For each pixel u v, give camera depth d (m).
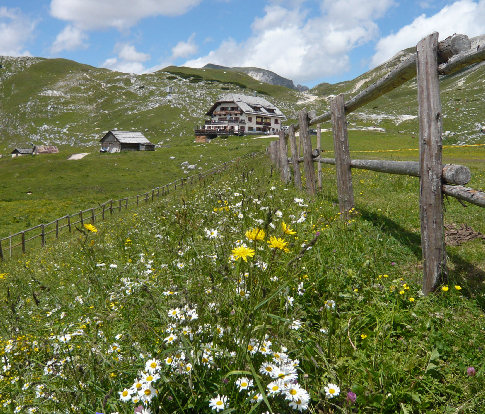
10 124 160.25
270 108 118.25
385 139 72.31
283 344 2.31
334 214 6.96
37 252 17.12
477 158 29.80
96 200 41.66
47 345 2.79
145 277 3.51
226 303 2.42
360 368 2.50
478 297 3.53
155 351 2.28
